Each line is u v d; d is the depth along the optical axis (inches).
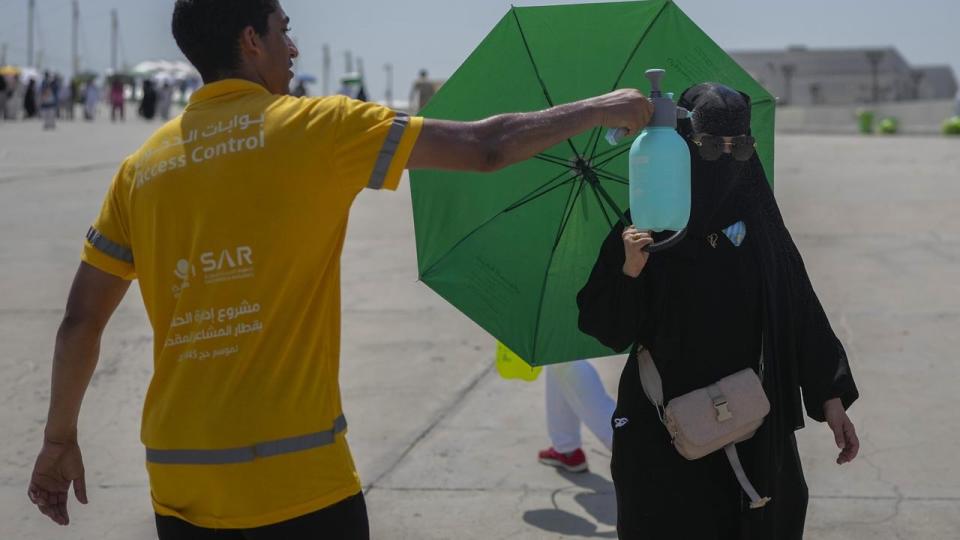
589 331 115.3
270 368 90.7
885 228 454.9
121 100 1593.3
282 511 90.5
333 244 94.3
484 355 283.3
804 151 935.7
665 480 112.3
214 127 93.0
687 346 111.5
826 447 212.7
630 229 108.7
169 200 92.7
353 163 90.7
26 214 492.1
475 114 123.8
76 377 100.2
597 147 124.4
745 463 111.6
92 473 207.0
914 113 1995.6
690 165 107.7
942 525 177.8
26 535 180.5
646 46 124.0
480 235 126.6
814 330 116.8
